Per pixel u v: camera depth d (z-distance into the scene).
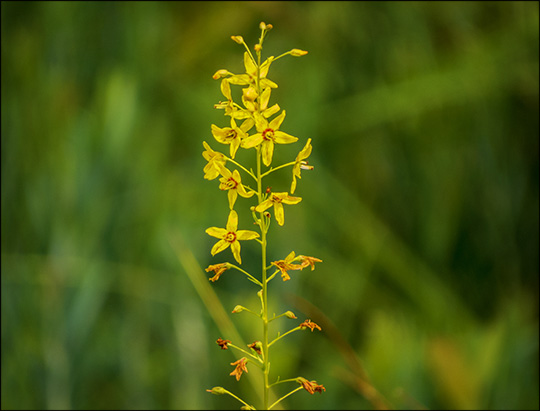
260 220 0.65
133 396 0.81
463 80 1.04
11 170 0.87
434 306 0.90
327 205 0.96
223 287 0.87
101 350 0.82
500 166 1.05
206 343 0.82
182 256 0.76
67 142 0.88
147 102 1.01
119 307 0.83
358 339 0.88
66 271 0.82
